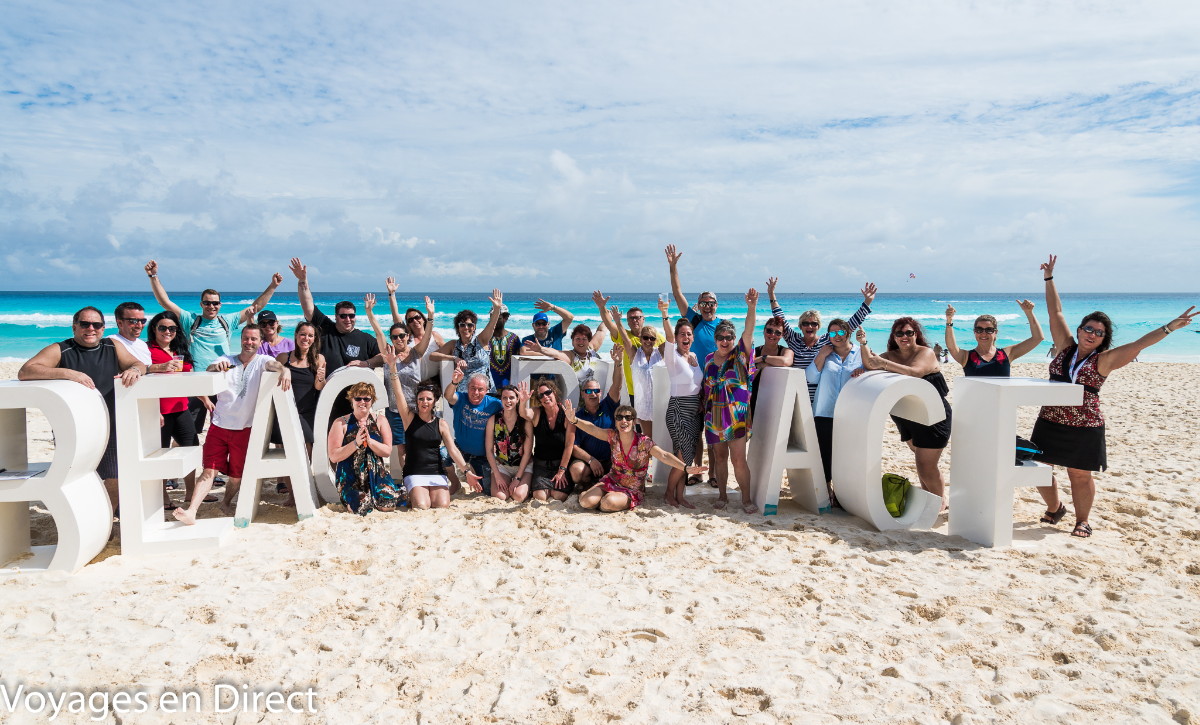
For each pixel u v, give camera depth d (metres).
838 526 5.83
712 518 6.00
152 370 5.34
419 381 7.27
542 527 5.74
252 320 7.59
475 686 3.44
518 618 4.15
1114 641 3.81
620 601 4.37
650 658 3.71
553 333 8.85
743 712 3.23
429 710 3.25
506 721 3.17
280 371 5.82
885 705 3.27
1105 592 4.49
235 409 5.88
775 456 6.06
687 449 6.58
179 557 5.05
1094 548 5.27
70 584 4.53
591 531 5.64
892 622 4.09
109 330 28.42
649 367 7.41
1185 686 3.39
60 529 4.63
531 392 6.60
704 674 3.55
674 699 3.34
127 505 5.04
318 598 4.38
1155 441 9.32
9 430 4.94
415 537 5.47
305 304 7.36
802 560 5.05
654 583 4.64
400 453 7.00
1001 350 6.09
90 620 4.03
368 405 6.07
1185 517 6.00
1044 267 5.77
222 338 7.34
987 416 5.32
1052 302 5.72
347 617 4.14
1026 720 3.15
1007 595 4.44
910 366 6.10
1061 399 5.18
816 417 6.49
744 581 4.68
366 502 6.10
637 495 6.30
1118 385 16.22
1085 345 5.37
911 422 6.02
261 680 3.47
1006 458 5.23
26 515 4.98
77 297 71.25
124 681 3.43
